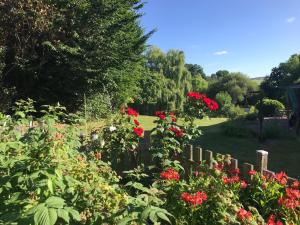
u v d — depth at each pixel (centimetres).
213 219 312
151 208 184
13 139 362
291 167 961
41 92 1945
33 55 1816
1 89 1758
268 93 4231
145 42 2312
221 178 363
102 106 2109
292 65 5884
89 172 271
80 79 1986
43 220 159
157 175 424
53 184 213
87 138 569
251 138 1466
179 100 4309
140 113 4128
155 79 4144
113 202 237
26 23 1748
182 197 307
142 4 2359
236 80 6109
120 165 602
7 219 172
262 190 375
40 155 246
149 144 580
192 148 542
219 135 1547
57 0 1888
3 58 1748
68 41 1917
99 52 1962
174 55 4622
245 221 302
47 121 336
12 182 225
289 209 348
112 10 2020
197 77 6419
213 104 597
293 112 1962
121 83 2242
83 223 222
